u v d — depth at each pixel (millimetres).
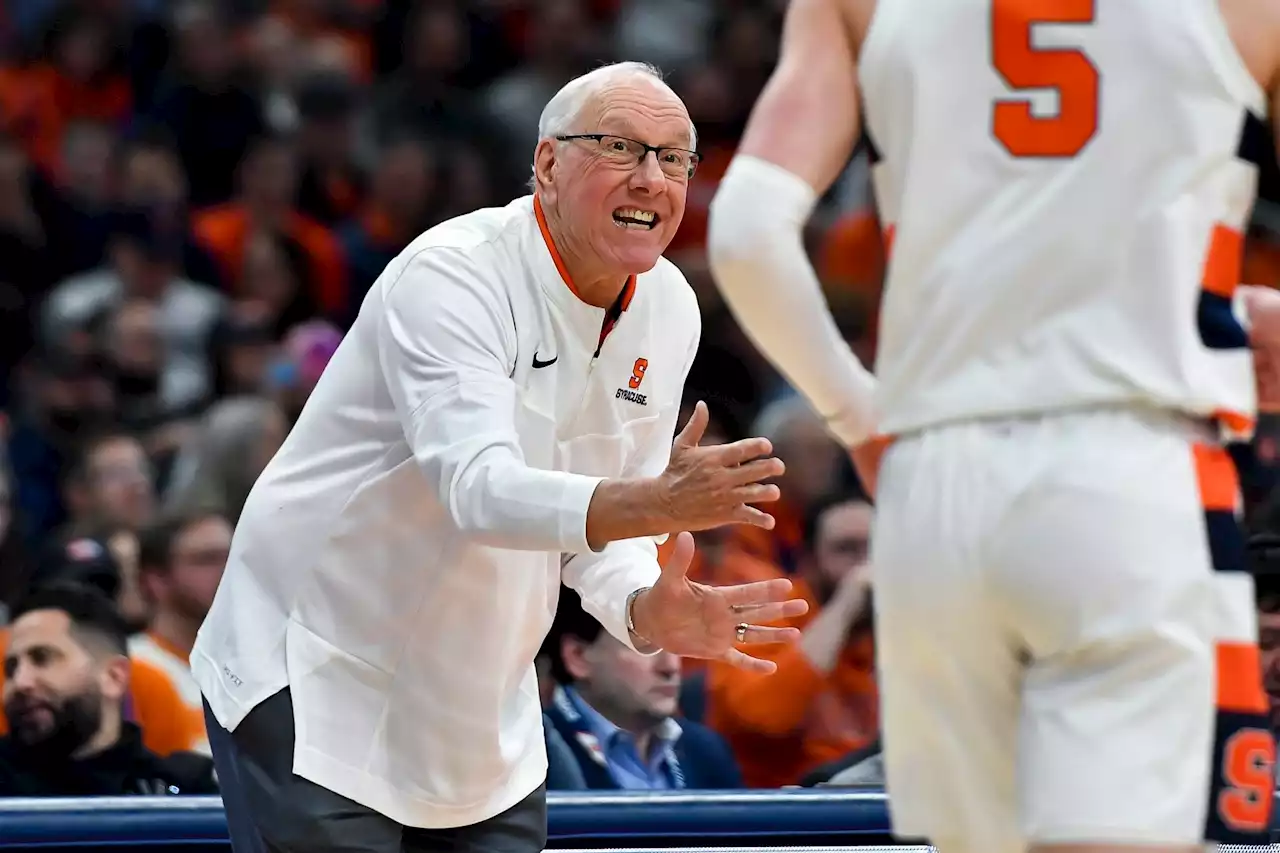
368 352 6457
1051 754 5012
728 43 23000
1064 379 5062
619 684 9297
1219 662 4945
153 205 19359
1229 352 5113
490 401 5949
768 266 5387
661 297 6719
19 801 7207
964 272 5203
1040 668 5152
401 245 20328
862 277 19484
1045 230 5129
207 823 7285
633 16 23578
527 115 21766
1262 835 5133
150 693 10430
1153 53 5129
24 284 18797
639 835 7457
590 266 6340
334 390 6559
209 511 11781
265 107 21547
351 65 22266
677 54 23172
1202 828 4867
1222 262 5156
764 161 5441
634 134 6172
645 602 6297
